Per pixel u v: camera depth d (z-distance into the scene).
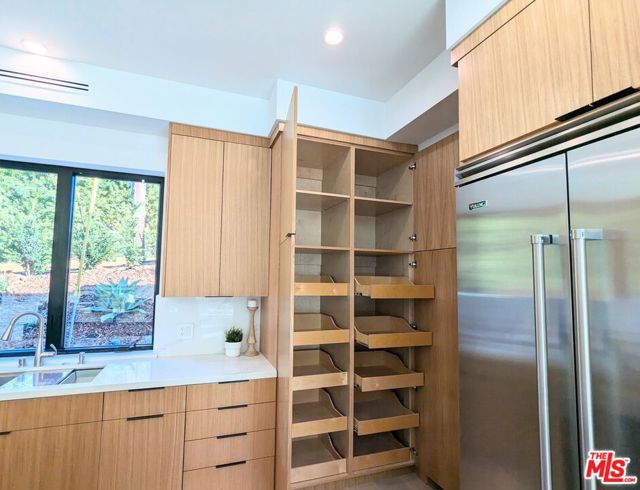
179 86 2.52
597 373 0.92
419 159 2.75
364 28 1.95
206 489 2.12
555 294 1.05
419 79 2.36
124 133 2.69
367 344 2.34
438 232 2.49
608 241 0.93
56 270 2.61
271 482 2.26
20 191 2.57
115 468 1.94
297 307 2.93
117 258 2.78
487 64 1.42
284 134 2.34
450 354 2.31
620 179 0.92
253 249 2.65
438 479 2.34
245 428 2.23
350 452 2.39
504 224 1.27
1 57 2.14
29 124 2.46
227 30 1.98
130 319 2.78
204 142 2.58
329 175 2.99
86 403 1.92
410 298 2.55
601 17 1.03
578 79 1.08
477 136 1.45
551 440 1.03
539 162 1.15
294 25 1.93
